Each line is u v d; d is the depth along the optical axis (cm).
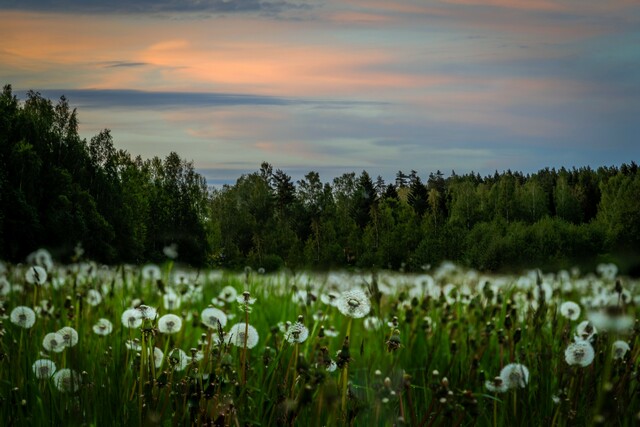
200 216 12444
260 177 16325
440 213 12838
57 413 376
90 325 534
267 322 562
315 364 336
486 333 466
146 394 367
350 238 11912
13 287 627
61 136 8806
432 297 620
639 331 395
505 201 13738
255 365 454
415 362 484
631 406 380
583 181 14912
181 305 595
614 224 10494
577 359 365
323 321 501
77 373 391
